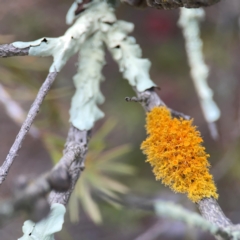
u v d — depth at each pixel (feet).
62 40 2.26
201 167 2.19
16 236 3.58
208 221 2.16
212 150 3.62
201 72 2.46
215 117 2.43
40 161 4.20
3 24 3.06
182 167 2.19
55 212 2.18
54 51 2.25
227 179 3.62
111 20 2.30
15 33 3.10
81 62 2.30
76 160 2.23
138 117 3.77
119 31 2.31
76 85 2.29
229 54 3.39
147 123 2.23
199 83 2.46
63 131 3.07
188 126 2.21
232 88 3.47
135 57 2.30
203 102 2.44
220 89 3.49
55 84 2.92
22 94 2.58
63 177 2.09
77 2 2.31
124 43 2.30
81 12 2.31
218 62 3.40
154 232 3.36
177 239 3.38
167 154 2.19
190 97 3.80
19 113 2.53
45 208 2.08
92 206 2.43
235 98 3.50
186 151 2.19
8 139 3.94
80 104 2.28
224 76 3.46
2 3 2.96
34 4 3.14
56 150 2.46
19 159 4.17
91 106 2.28
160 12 3.76
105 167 2.49
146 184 3.62
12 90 2.59
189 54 2.47
